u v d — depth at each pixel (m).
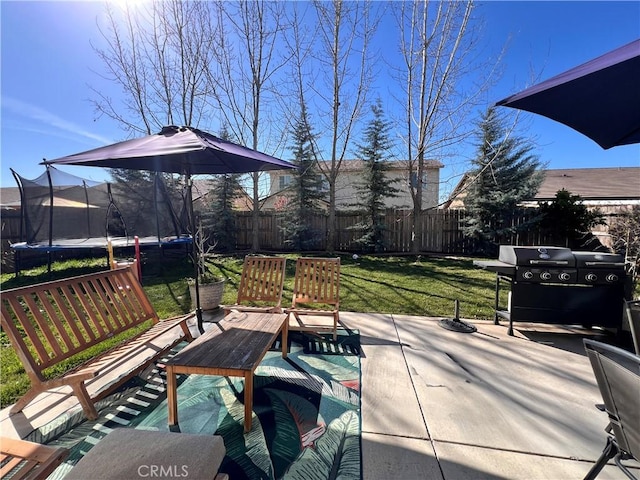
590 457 1.89
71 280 2.64
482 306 4.84
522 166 9.70
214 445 1.24
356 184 11.53
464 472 1.78
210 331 2.69
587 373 2.88
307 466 1.81
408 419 2.22
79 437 2.05
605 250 8.50
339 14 9.56
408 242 11.02
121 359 2.53
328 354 3.25
